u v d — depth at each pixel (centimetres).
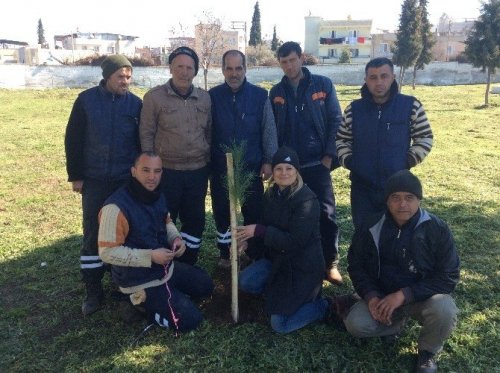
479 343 354
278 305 373
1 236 590
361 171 387
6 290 452
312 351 348
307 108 443
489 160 1021
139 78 2972
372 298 331
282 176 369
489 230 588
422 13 3109
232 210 372
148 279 372
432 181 845
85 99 397
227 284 455
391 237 329
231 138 436
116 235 360
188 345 355
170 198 430
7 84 2917
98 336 373
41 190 802
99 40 7231
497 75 3497
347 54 5291
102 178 404
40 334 378
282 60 433
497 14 2081
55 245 556
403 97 382
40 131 1384
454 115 1761
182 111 412
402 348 352
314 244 383
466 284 445
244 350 350
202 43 2706
